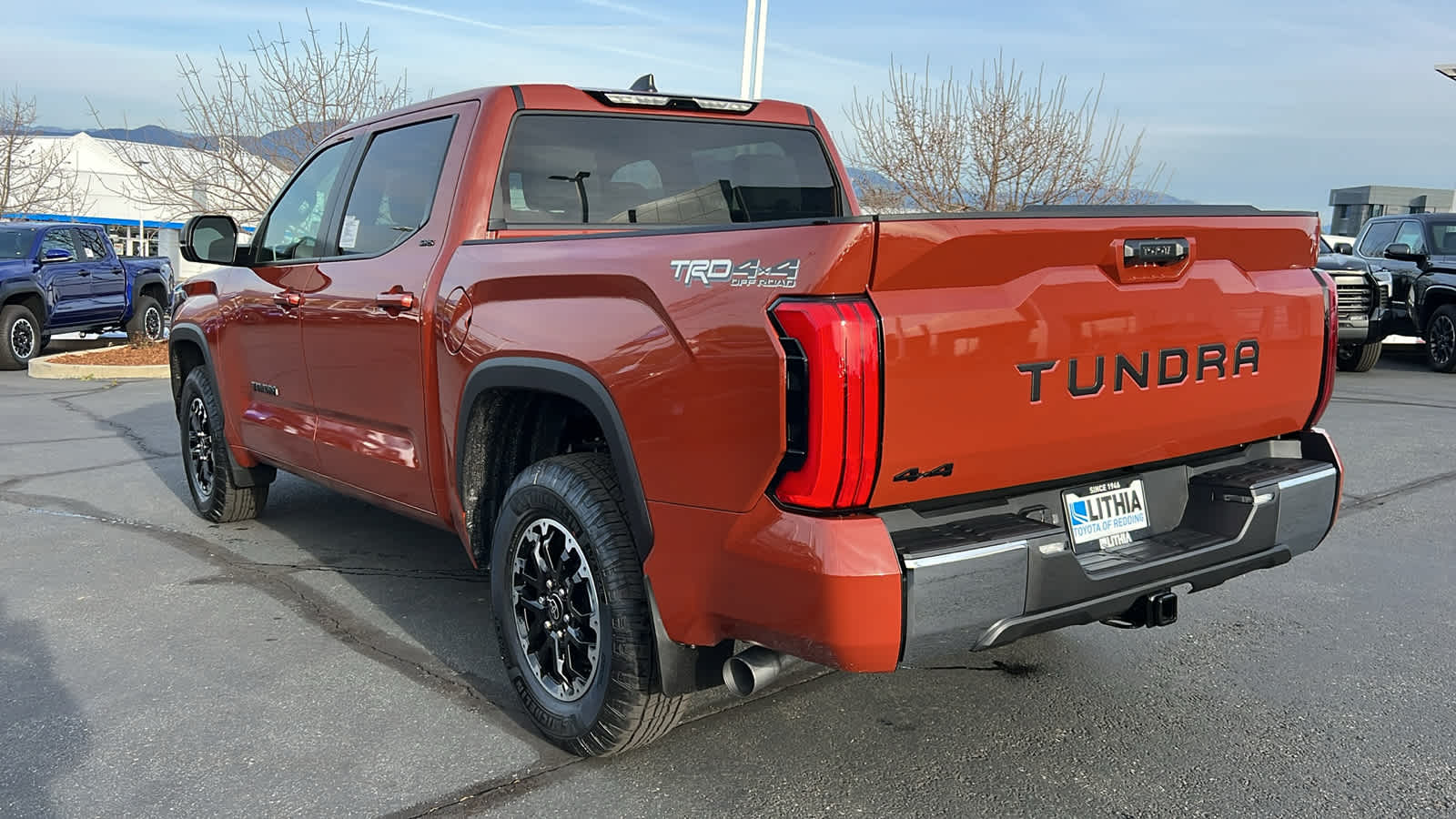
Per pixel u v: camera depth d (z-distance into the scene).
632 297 2.78
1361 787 2.96
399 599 4.66
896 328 2.30
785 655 2.62
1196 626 4.27
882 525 2.37
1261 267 3.10
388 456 4.00
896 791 2.96
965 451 2.46
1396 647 4.02
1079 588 2.62
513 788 3.00
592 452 3.24
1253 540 3.02
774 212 4.49
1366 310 12.71
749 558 2.47
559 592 3.13
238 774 3.07
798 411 2.31
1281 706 3.50
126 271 16.84
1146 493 3.04
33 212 28.20
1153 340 2.78
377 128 4.40
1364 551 5.30
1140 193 15.43
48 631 4.24
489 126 3.74
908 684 3.70
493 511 3.58
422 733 3.35
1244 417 3.10
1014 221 2.43
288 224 4.94
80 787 2.99
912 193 15.86
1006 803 2.89
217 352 5.38
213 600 4.64
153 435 9.02
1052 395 2.59
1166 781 3.01
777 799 2.92
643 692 2.90
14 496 6.64
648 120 4.11
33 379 13.52
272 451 5.04
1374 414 9.51
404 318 3.76
